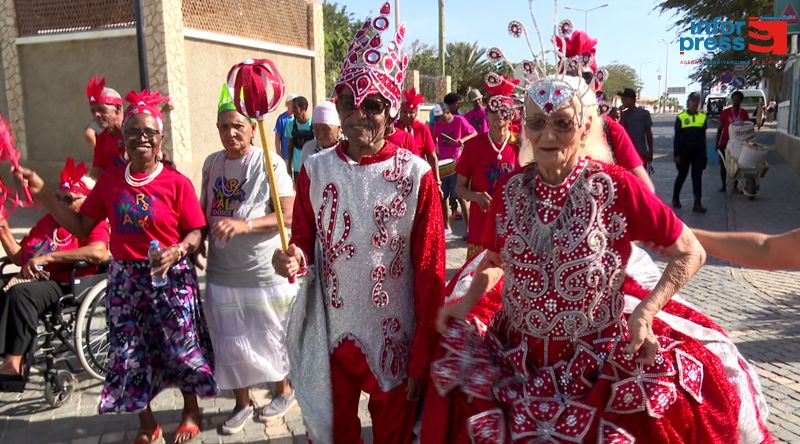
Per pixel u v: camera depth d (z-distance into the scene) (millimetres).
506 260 2340
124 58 10047
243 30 11602
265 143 2869
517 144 4781
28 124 10922
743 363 2564
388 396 2854
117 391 3441
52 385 4211
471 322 2633
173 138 9781
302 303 2939
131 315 3494
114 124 5070
